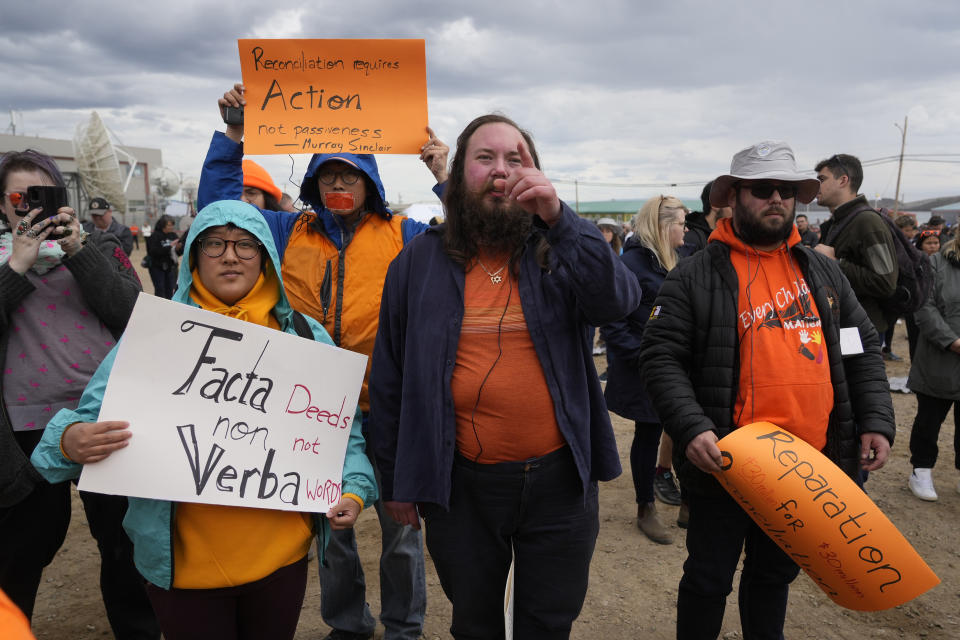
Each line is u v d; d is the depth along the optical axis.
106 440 1.57
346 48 2.46
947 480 4.57
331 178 2.48
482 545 1.85
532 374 1.74
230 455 1.70
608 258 1.59
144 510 1.66
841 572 1.90
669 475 4.32
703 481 2.17
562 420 1.74
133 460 1.60
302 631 2.91
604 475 1.87
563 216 1.58
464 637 1.93
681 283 2.21
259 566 1.70
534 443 1.76
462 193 1.80
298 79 2.47
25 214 2.19
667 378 2.13
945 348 4.02
